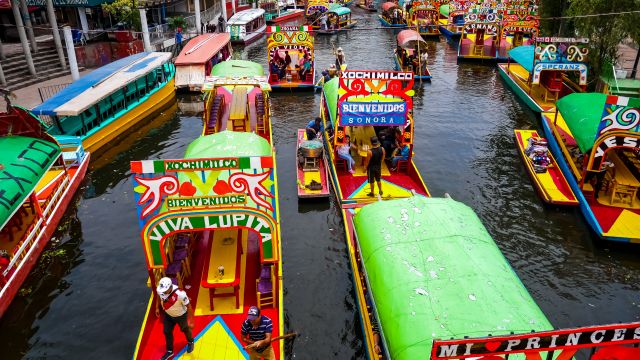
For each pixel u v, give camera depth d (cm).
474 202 1766
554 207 1703
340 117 1762
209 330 1109
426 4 4766
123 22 3788
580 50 2483
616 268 1422
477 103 2836
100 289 1353
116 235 1598
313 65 3247
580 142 1714
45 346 1170
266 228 1083
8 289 1280
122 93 2538
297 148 2144
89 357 1135
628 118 1548
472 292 901
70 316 1259
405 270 968
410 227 1089
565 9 3072
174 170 1005
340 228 1614
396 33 4928
